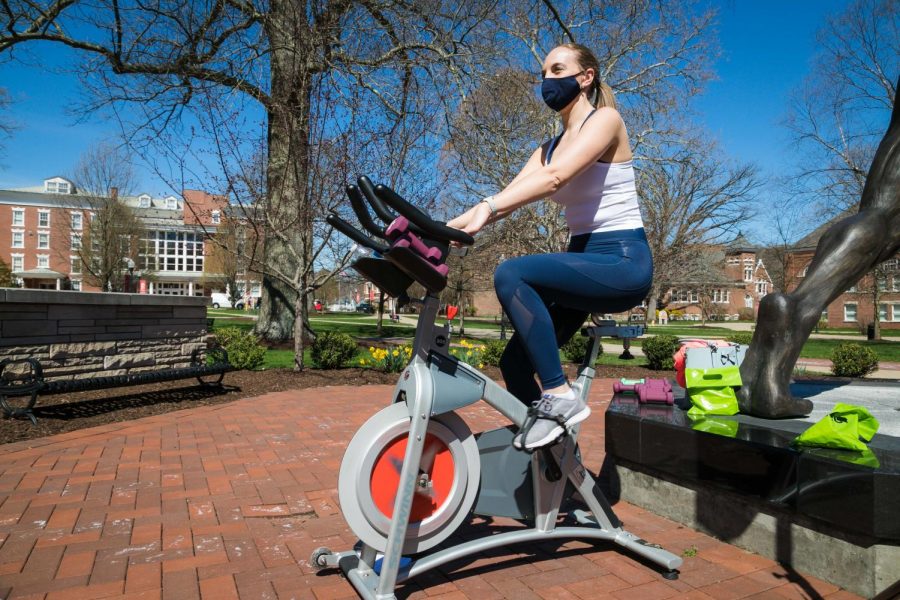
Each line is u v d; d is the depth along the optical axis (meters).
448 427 2.11
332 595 2.17
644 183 13.84
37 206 64.38
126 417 5.36
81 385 5.10
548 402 1.99
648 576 2.34
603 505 2.45
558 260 2.01
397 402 2.12
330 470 3.83
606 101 2.23
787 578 2.31
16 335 5.42
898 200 3.30
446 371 2.06
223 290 61.31
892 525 2.00
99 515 2.98
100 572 2.34
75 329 6.07
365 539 1.98
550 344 2.00
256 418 5.49
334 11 9.25
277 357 10.66
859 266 3.22
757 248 34.28
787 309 3.08
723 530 2.71
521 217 12.55
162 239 73.12
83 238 34.25
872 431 2.44
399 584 2.26
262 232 9.66
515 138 12.42
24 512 3.00
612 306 2.12
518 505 2.31
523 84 12.18
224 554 2.54
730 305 61.47
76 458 4.01
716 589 2.22
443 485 2.12
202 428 5.03
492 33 12.09
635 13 12.27
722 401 3.15
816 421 2.97
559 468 2.24
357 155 7.67
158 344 7.20
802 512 2.27
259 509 3.10
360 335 18.30
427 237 1.84
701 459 2.73
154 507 3.11
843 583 2.19
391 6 11.12
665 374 10.26
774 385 3.01
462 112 12.05
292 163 8.39
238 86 10.28
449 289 21.84
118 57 11.26
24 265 63.94
